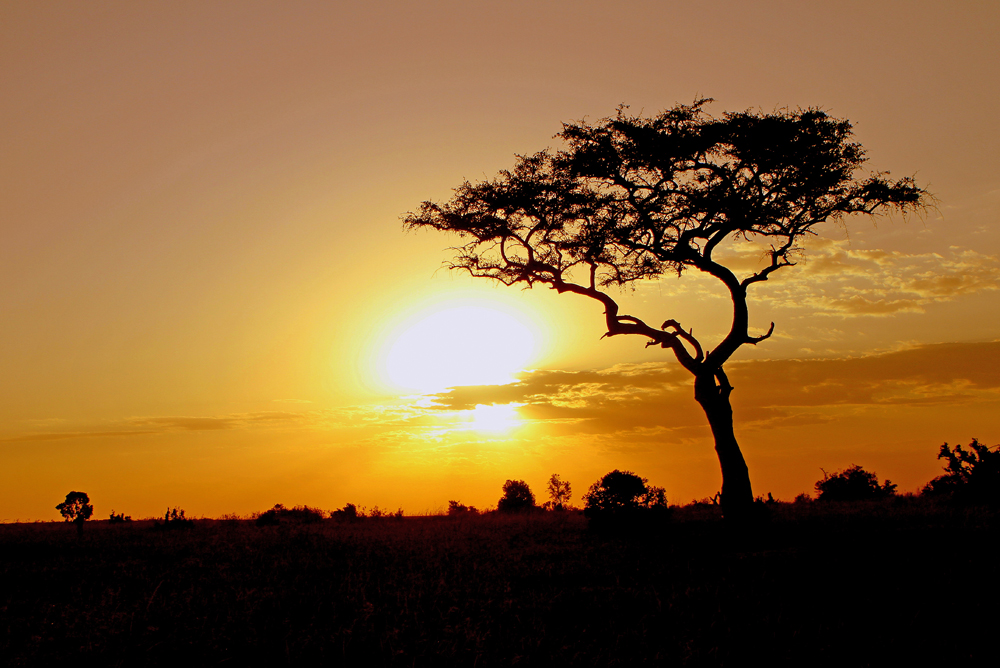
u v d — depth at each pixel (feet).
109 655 28.81
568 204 82.64
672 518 82.48
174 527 97.30
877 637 29.27
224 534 77.00
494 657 27.86
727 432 73.77
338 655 28.48
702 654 27.76
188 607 35.96
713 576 42.22
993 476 74.43
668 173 79.56
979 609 32.24
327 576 45.78
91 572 47.67
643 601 36.24
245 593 38.73
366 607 34.45
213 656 28.68
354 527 89.30
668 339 78.43
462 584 41.39
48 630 32.40
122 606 36.63
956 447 78.48
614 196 82.79
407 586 40.93
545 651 28.71
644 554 53.01
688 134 76.84
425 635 30.71
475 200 85.87
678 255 79.36
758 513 69.05
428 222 86.63
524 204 82.79
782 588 38.04
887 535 52.65
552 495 144.87
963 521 58.90
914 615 31.76
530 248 86.53
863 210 78.89
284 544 62.95
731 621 32.01
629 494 72.79
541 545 60.64
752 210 75.05
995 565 39.63
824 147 75.15
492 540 64.95
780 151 73.92
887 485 107.76
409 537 67.46
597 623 32.83
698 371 76.48
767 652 28.14
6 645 29.96
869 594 35.88
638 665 27.22
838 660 27.22
